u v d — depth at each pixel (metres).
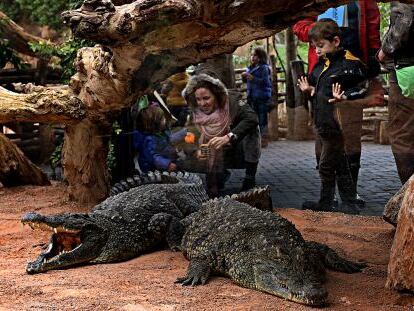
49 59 5.73
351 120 4.09
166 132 4.80
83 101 4.25
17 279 3.01
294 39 4.73
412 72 3.50
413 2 2.68
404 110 3.73
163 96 4.73
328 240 3.66
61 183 5.57
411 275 2.59
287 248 2.88
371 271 3.06
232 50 3.48
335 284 2.87
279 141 4.74
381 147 4.29
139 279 2.99
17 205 4.70
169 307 2.57
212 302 2.64
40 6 5.32
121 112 4.57
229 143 4.57
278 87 5.09
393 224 3.64
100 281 2.95
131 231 3.49
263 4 2.90
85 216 3.39
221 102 4.52
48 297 2.71
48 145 6.25
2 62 6.14
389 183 4.26
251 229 3.03
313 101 4.21
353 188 4.27
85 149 4.55
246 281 2.84
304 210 4.41
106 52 3.90
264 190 4.16
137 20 3.08
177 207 3.88
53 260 3.18
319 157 4.27
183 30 3.15
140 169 5.00
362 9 3.92
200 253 3.12
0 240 3.78
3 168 5.21
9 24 5.73
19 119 4.29
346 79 4.00
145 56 3.49
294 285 2.64
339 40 3.97
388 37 3.56
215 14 2.98
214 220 3.27
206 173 4.70
